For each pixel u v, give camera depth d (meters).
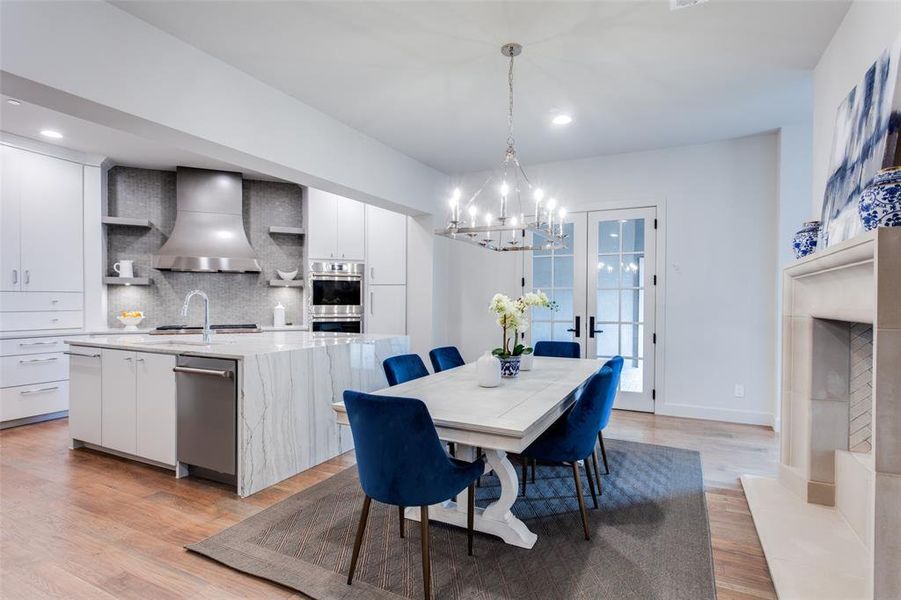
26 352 4.29
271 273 6.04
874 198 1.55
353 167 4.02
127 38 2.42
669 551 2.13
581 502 2.25
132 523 2.40
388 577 1.94
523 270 5.30
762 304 4.24
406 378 2.89
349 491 2.81
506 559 2.07
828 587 1.77
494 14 2.42
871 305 1.66
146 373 3.13
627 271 4.79
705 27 2.53
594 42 2.68
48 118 3.85
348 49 2.76
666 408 4.61
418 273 5.43
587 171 4.95
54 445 3.67
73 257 4.66
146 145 4.54
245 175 5.72
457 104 3.54
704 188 4.45
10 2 2.00
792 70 3.00
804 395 2.59
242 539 2.24
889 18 1.94
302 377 3.16
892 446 1.40
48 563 2.04
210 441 2.85
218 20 2.48
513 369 2.85
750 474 3.04
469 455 2.33
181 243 5.19
